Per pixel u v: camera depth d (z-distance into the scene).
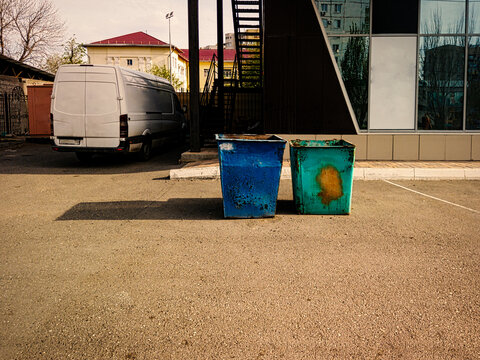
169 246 4.87
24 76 26.58
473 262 4.39
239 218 6.10
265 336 2.97
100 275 4.02
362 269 4.19
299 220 6.03
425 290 3.71
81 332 3.02
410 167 9.70
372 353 2.77
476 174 9.30
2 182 9.09
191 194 7.78
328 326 3.10
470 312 3.31
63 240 5.09
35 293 3.63
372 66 10.64
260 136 6.89
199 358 2.71
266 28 10.47
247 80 16.67
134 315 3.26
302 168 6.21
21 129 23.66
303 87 10.60
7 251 4.70
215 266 4.25
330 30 10.53
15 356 2.73
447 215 6.34
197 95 11.61
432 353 2.77
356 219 6.10
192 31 11.34
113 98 11.05
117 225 5.75
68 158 13.49
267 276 4.00
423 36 10.57
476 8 10.52
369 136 10.72
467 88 10.70
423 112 10.76
